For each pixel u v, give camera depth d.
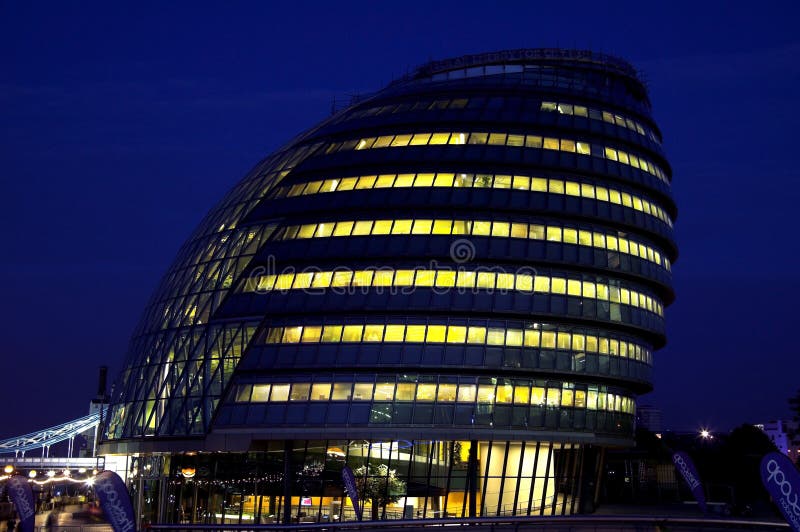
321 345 74.50
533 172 80.88
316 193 82.00
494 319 75.94
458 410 73.44
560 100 86.06
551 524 50.28
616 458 122.62
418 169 80.38
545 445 78.56
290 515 73.75
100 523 77.31
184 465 79.06
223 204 91.56
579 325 79.50
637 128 88.88
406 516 73.25
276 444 75.19
